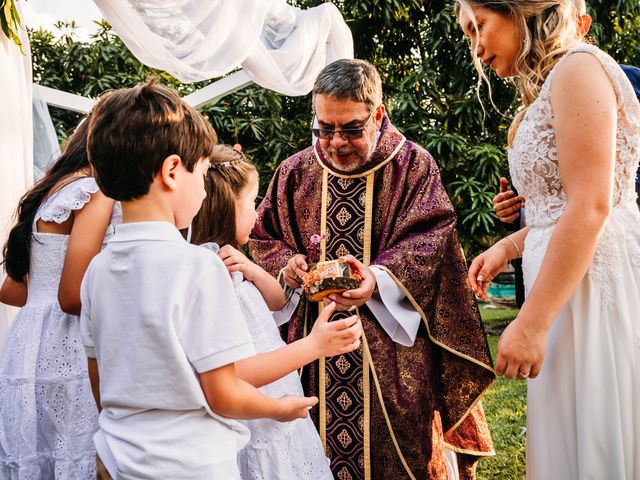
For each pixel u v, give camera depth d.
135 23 3.14
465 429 2.61
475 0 1.76
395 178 2.46
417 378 2.37
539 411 1.79
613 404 1.64
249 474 1.76
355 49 8.00
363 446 2.39
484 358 2.42
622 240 1.69
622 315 1.65
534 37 1.73
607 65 1.62
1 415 1.88
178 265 1.34
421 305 2.35
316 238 2.44
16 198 2.65
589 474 1.64
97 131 1.38
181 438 1.31
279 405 1.46
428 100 7.77
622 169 1.71
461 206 7.29
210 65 3.61
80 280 1.83
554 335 1.74
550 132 1.70
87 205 1.87
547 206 1.76
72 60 6.95
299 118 7.59
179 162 1.39
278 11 4.24
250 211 2.02
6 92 2.63
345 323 1.60
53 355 1.90
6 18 2.57
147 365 1.31
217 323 1.33
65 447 1.88
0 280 2.60
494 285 9.05
